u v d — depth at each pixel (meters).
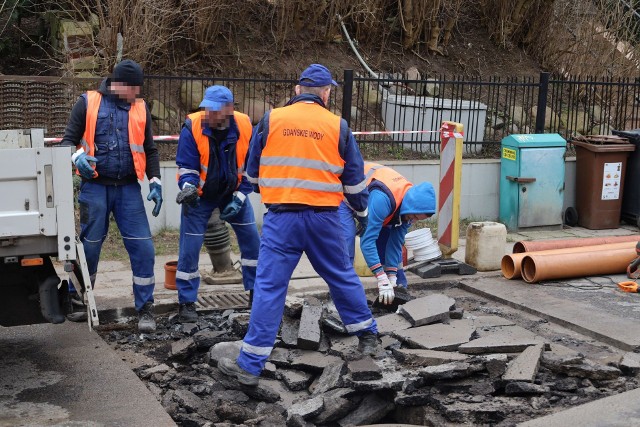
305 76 5.24
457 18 13.11
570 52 13.11
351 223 6.42
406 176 10.32
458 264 8.04
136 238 6.25
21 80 8.66
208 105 6.09
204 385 5.29
